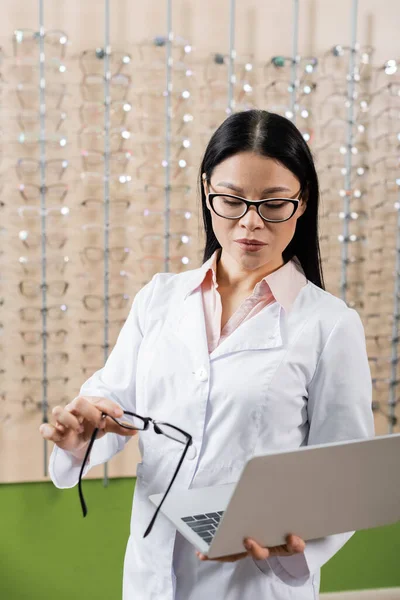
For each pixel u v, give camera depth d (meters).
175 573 1.23
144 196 2.39
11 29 2.28
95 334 2.42
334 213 2.45
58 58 2.29
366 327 2.53
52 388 2.42
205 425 1.20
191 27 2.35
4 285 2.37
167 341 1.27
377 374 2.54
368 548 2.69
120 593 2.58
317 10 2.39
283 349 1.20
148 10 2.32
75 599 2.57
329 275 2.48
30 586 2.54
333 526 1.01
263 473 0.87
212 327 1.28
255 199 1.13
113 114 2.34
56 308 2.38
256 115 1.16
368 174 2.46
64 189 2.35
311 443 1.22
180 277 1.38
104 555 2.56
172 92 2.35
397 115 2.44
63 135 2.32
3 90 2.29
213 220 1.19
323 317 1.22
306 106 2.41
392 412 2.54
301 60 2.37
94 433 1.13
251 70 2.38
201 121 2.38
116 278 2.41
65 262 2.37
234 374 1.19
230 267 1.31
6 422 2.43
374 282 2.52
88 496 2.53
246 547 0.95
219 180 1.15
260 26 2.38
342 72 2.41
